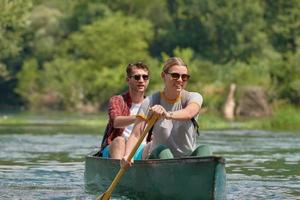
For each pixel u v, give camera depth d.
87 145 36.53
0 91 152.75
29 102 145.25
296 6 141.00
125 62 139.50
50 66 142.62
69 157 29.31
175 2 162.25
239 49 149.75
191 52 132.50
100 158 18.28
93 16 156.25
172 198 15.87
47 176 22.39
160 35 157.12
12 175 22.62
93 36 141.00
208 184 15.08
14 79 151.00
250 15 152.12
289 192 19.06
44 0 165.00
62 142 38.78
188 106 16.56
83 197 17.91
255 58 135.62
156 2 163.38
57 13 155.50
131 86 19.52
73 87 136.38
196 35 155.00
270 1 153.50
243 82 101.94
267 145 36.50
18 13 74.75
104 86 134.25
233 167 25.36
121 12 154.62
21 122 70.69
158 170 16.14
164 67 16.75
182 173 15.62
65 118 88.19
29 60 148.12
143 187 16.64
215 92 99.50
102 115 106.38
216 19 152.88
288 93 87.12
